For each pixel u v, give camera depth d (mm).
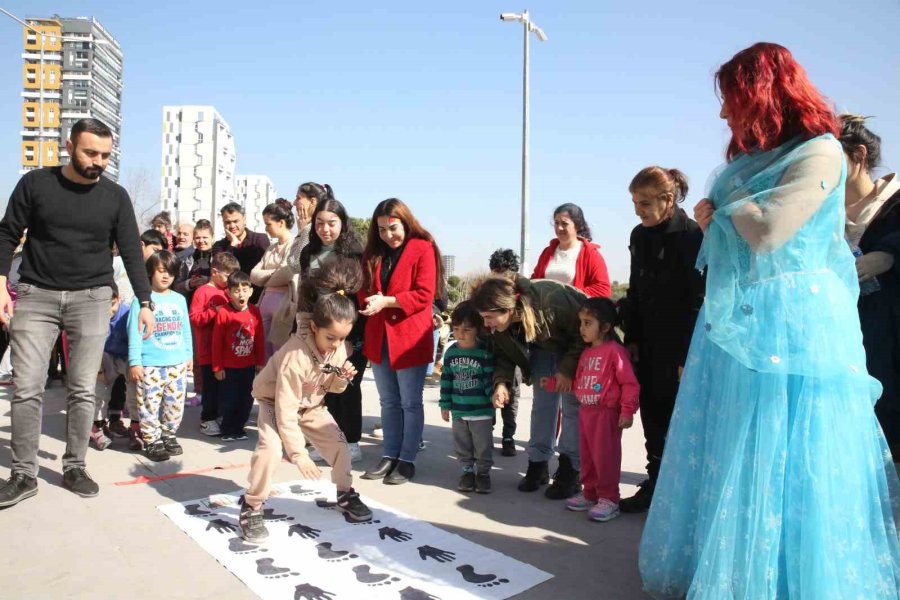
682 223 3525
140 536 3168
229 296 5176
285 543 3100
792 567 2121
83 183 3674
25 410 3619
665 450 2598
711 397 2449
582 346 3801
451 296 15875
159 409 4652
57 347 7121
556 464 4859
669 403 3625
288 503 3686
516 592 2664
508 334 3852
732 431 2273
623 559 3041
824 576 2053
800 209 2170
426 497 3893
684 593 2504
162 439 4645
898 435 2768
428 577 2771
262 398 3281
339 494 3457
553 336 3826
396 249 4285
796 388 2211
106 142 3588
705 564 2205
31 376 3629
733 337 2248
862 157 2855
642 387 3732
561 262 4945
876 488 2193
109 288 3883
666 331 3566
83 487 3730
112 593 2582
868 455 2195
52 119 83938
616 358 3570
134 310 4395
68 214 3633
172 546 3057
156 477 4117
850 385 2180
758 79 2273
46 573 2746
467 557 2990
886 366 2764
